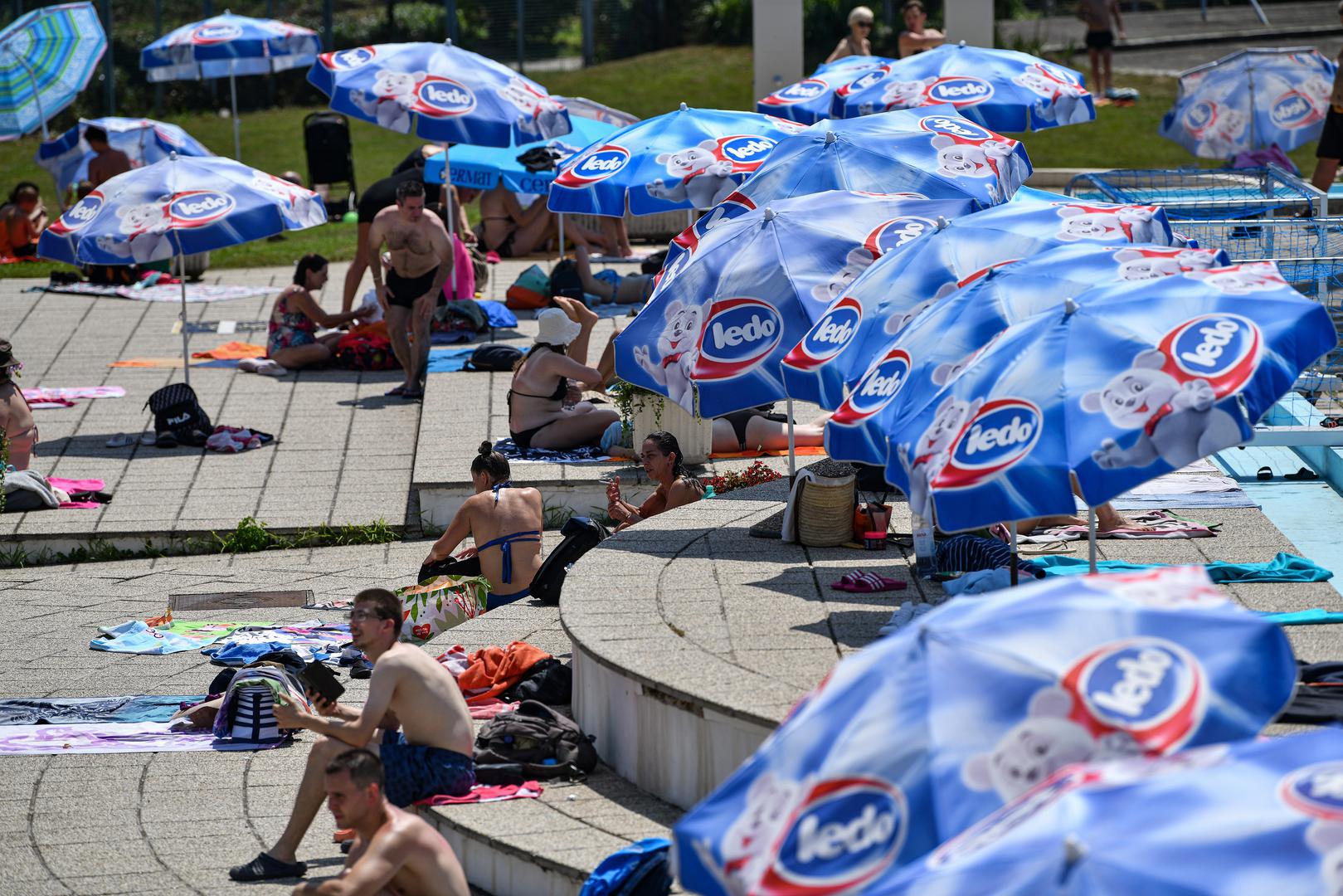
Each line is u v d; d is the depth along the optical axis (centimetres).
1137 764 1560
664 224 8212
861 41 8412
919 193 3797
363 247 6253
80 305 7256
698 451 4525
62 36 9325
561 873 2447
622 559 3375
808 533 3394
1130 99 10712
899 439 2527
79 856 2723
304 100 13862
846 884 1582
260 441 5259
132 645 3841
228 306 7194
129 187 5216
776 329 3256
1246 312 2370
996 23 13712
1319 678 2525
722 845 1673
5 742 3244
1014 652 1722
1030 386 2381
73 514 4694
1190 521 3447
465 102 6053
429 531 4644
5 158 12338
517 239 7588
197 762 3159
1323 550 3462
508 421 5153
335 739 2669
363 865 2248
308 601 4125
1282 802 1448
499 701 3203
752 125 4975
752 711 2488
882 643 1816
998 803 1608
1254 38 12850
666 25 14250
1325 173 6662
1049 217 3117
